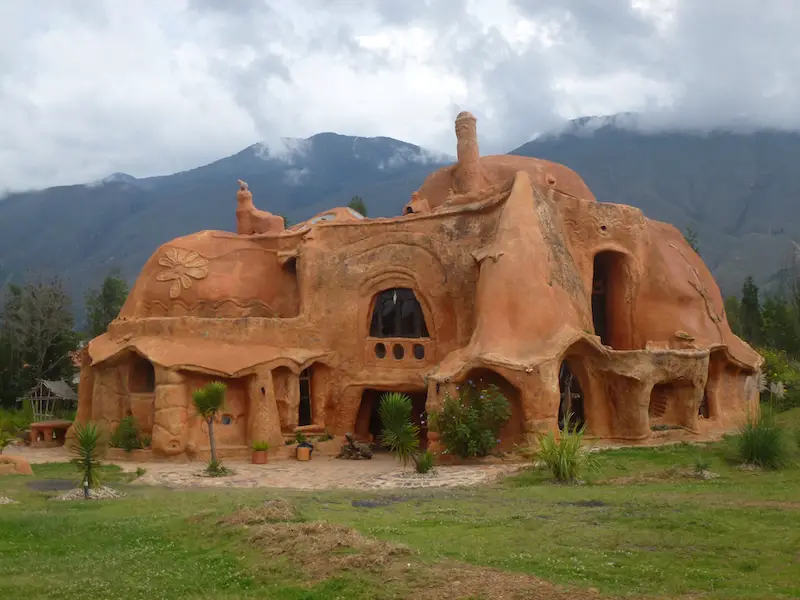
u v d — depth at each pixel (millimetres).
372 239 30922
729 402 30266
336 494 17250
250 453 27344
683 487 17109
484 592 8297
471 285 29016
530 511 13672
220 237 33812
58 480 21328
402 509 14422
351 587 8906
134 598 9344
